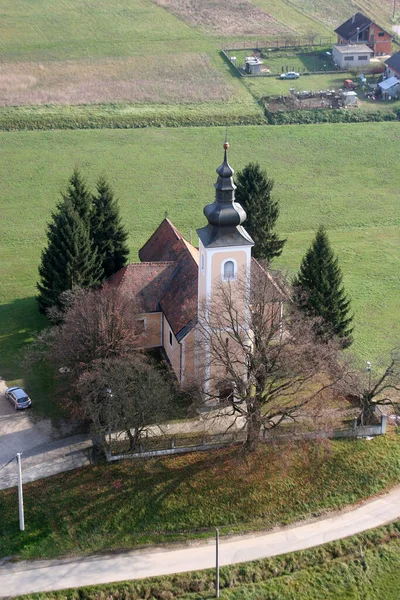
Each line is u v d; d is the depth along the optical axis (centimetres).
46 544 6100
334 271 7788
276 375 6544
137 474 6588
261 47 17700
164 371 7650
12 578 5844
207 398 7244
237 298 7000
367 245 10856
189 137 13950
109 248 8800
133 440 6719
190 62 16738
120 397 6556
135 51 17150
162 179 12594
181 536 6225
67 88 15400
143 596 5769
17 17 18588
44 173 12675
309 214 11738
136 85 15625
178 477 6575
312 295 7712
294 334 6700
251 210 9006
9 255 10331
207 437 6831
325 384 7331
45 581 5831
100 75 16000
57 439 6956
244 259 6912
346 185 12681
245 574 5925
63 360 7144
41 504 6344
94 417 6644
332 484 6625
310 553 6094
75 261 8175
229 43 17800
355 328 8781
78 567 5956
